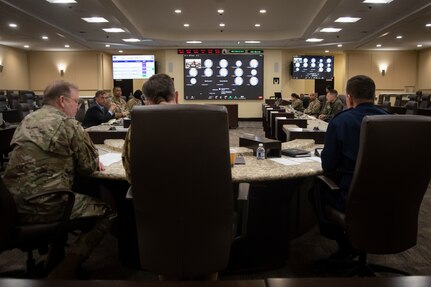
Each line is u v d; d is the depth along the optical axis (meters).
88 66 14.95
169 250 1.48
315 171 2.07
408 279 0.80
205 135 1.35
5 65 13.36
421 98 8.52
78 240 2.06
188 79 13.95
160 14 9.27
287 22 10.33
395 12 8.56
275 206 2.36
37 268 2.16
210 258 1.48
